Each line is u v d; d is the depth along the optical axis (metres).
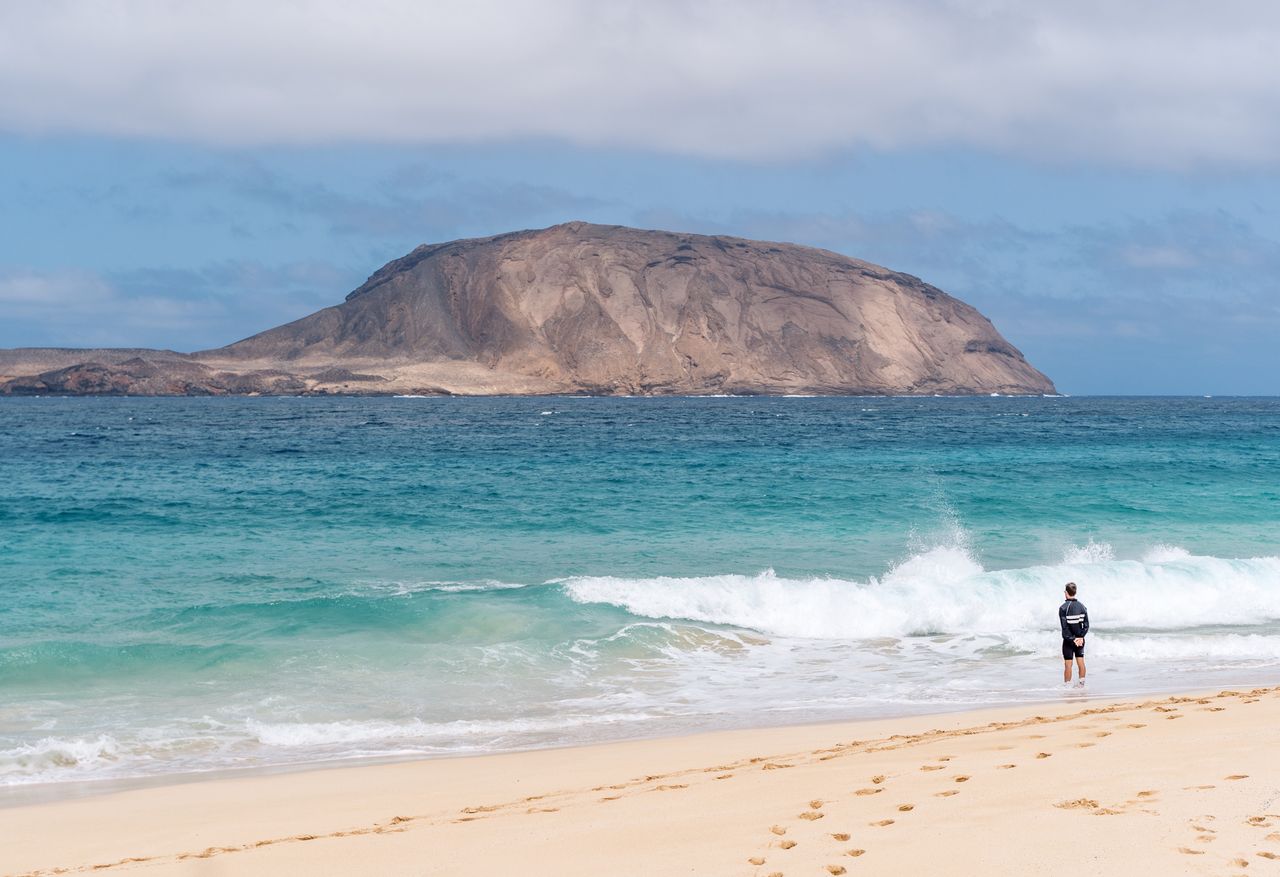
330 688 13.84
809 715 12.69
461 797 9.15
